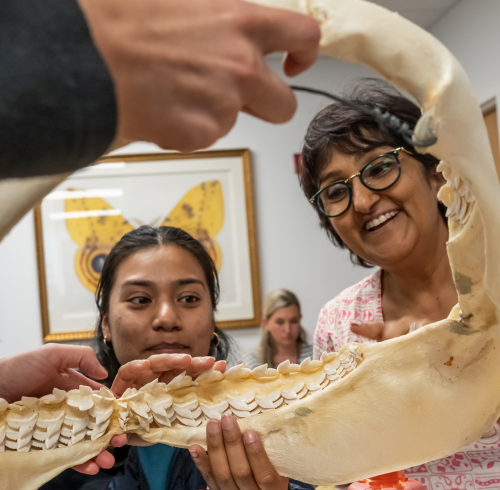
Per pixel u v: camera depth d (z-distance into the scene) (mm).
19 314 2285
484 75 1886
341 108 858
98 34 203
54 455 527
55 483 749
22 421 529
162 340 846
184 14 227
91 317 2291
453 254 451
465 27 1984
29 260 2303
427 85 318
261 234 2387
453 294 898
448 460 781
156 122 226
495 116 1906
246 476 542
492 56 1817
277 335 2070
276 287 2375
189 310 877
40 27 193
